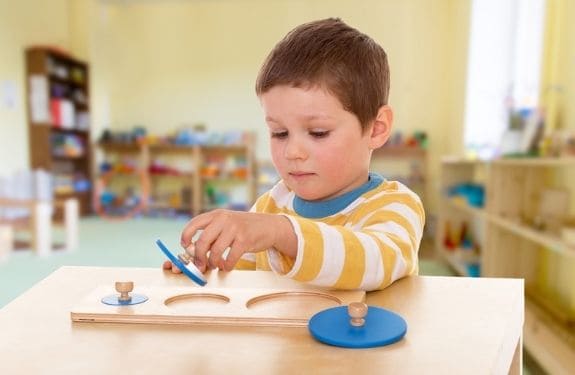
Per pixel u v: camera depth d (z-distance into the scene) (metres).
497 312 0.39
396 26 4.82
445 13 4.71
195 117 5.32
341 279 0.44
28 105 4.43
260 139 5.25
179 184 5.46
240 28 5.18
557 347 1.55
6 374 0.28
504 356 0.33
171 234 3.88
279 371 0.28
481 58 3.65
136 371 0.28
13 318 0.38
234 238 0.42
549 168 2.20
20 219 3.29
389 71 0.63
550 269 2.15
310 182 0.56
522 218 2.18
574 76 2.02
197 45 5.27
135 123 5.41
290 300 0.42
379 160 4.91
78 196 4.91
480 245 3.04
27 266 2.76
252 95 5.21
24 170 4.19
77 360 0.30
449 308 0.40
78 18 5.07
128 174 5.39
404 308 0.40
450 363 0.30
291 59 0.53
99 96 5.27
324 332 0.33
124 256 3.04
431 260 3.26
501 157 2.14
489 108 3.48
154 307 0.38
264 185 5.25
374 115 0.59
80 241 3.54
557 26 2.21
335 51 0.54
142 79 5.37
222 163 5.39
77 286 0.47
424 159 4.73
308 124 0.54
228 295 0.42
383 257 0.47
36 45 4.54
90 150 5.13
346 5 4.92
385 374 0.28
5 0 4.18
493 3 3.46
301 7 5.05
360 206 0.61
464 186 2.98
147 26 5.32
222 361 0.30
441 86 4.76
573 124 2.02
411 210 0.60
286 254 0.46
